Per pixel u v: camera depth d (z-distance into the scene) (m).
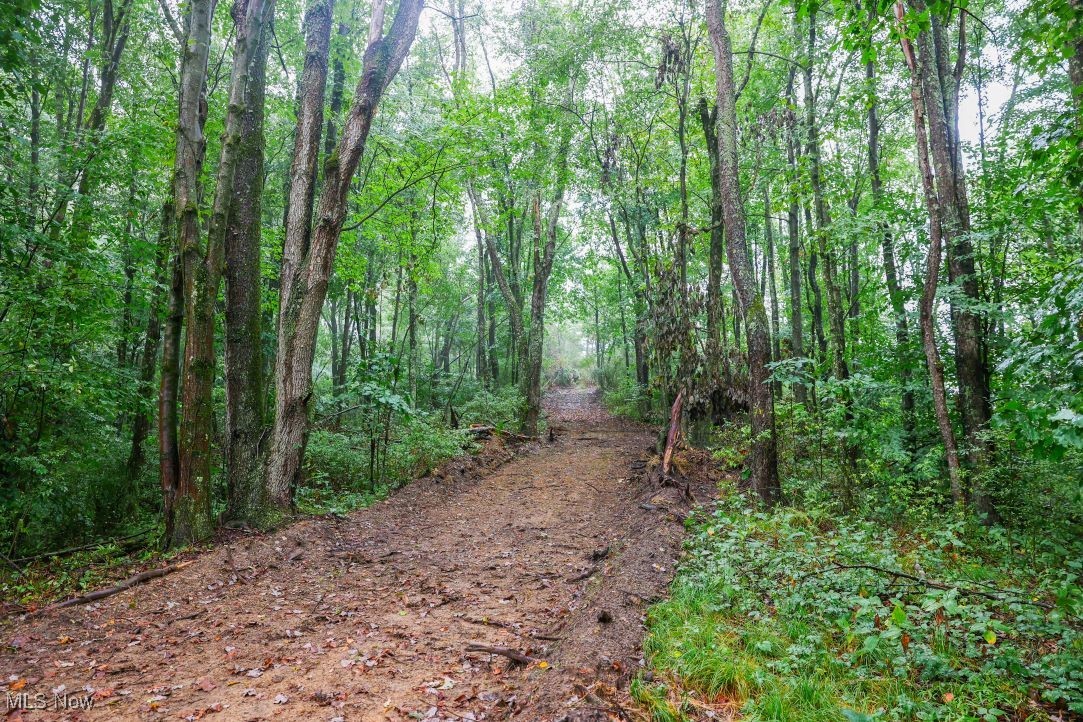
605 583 5.38
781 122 11.97
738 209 8.34
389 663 4.15
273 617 4.97
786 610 4.60
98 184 8.40
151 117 9.50
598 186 16.55
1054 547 6.05
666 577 5.54
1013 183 7.40
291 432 7.64
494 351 26.06
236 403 7.30
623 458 13.47
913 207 8.88
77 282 7.46
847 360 11.47
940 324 9.12
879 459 8.12
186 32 8.98
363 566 6.41
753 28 14.02
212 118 11.54
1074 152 4.30
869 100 10.11
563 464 13.04
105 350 10.55
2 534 6.85
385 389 9.10
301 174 8.02
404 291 17.23
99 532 8.24
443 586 5.84
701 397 10.94
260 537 6.77
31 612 4.88
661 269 11.62
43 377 6.75
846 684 3.67
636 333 14.88
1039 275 7.74
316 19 8.16
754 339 8.12
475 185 14.20
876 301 11.54
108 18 10.02
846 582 4.79
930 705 3.34
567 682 3.52
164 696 3.67
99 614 4.86
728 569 5.18
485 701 3.61
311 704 3.58
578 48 13.86
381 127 12.20
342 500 9.25
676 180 17.58
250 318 7.52
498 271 18.11
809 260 13.93
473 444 13.36
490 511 9.14
